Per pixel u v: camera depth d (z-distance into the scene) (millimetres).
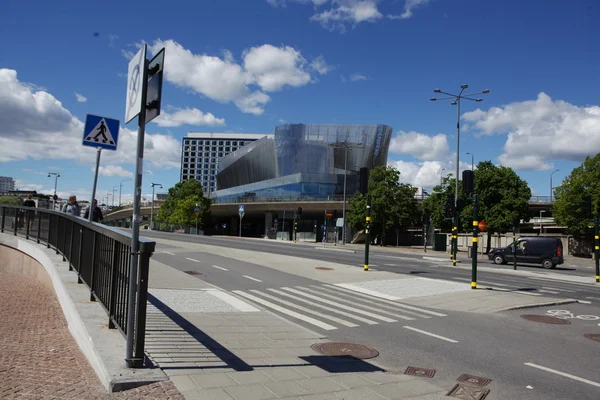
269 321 8727
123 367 4902
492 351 7461
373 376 5816
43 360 5707
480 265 28562
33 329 7496
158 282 12984
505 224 42188
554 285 18531
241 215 66438
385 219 53438
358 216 53594
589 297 14898
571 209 46812
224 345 6680
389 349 7367
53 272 10922
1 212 18875
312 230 76875
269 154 90250
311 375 5609
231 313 9227
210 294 11383
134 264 5043
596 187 45594
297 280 15672
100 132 8727
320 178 76625
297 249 34969
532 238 30109
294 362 6133
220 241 41562
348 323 9344
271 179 81875
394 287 14570
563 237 49656
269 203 72438
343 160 82688
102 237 7246
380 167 54812
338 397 4930
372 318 9945
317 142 83625
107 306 6547
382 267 22062
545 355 7316
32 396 4395
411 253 40062
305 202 68438
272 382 5207
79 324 6527
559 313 11273
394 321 9688
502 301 12562
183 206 78438
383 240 55344
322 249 37969
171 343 6500
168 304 9656
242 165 100812
